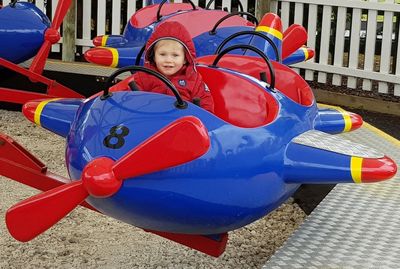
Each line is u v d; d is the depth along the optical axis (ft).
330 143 8.82
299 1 23.29
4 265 10.89
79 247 11.75
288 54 13.64
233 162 7.93
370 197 11.16
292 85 10.56
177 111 7.84
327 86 24.54
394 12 21.97
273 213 13.91
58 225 12.71
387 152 13.57
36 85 22.47
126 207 7.69
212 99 9.29
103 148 7.57
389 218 10.18
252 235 12.71
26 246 11.70
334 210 10.50
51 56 26.27
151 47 8.89
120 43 17.54
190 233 8.57
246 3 23.93
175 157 7.10
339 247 9.01
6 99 19.02
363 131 15.14
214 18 16.29
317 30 24.94
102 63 15.79
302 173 8.45
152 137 7.13
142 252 11.63
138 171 7.22
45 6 26.08
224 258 11.55
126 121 7.73
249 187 8.11
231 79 9.60
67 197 7.33
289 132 8.84
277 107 9.04
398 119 21.42
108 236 12.31
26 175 9.96
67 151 8.16
